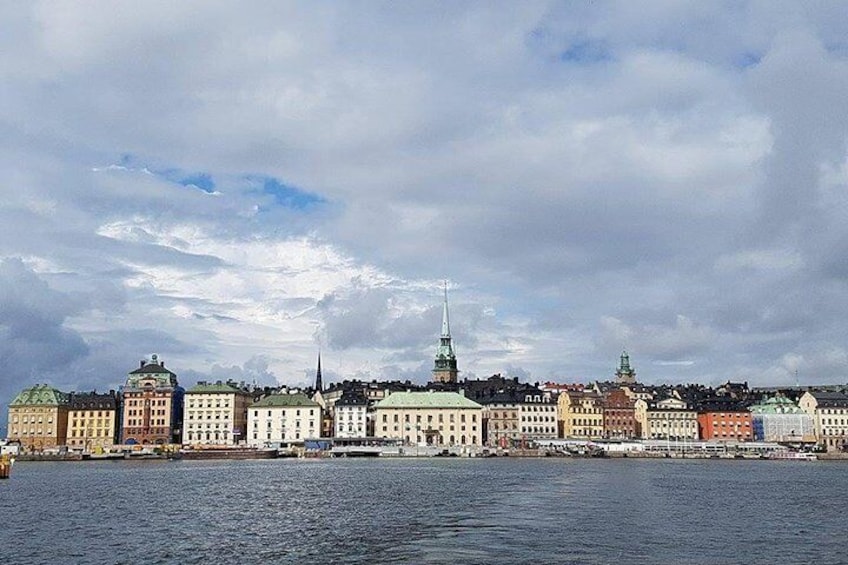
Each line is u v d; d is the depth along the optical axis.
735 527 94.19
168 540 86.00
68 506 121.31
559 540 83.69
